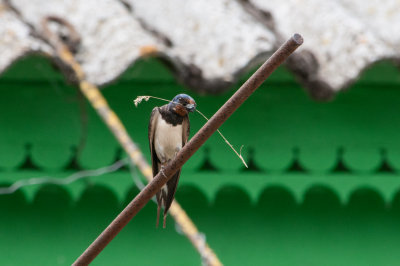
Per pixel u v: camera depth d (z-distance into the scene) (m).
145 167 9.50
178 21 10.95
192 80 9.65
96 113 10.98
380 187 11.38
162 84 10.86
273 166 11.16
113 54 9.88
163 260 11.48
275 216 11.57
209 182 11.03
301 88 11.16
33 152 10.94
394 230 11.70
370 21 11.84
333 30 10.80
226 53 9.98
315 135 11.23
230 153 11.07
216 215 11.42
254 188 11.11
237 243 11.45
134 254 11.49
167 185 6.33
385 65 10.80
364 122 11.31
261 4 11.62
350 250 11.67
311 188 11.62
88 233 11.31
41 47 9.52
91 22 10.61
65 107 10.95
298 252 11.56
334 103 11.27
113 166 10.99
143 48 9.71
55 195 11.30
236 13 11.09
